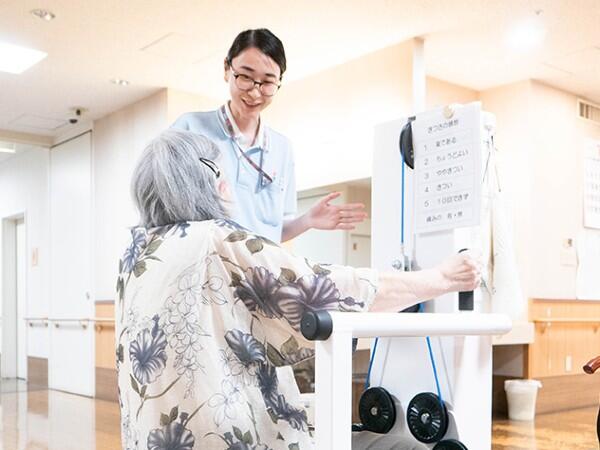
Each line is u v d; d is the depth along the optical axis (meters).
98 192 5.72
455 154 1.32
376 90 4.23
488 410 1.32
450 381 1.28
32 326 6.90
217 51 4.13
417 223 1.39
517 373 4.60
